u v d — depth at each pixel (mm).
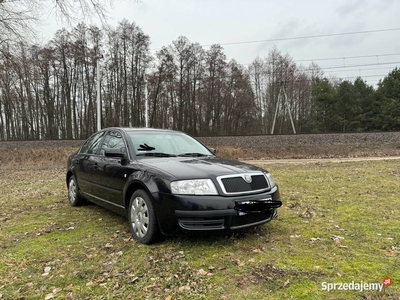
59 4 14531
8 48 16172
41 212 5953
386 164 13156
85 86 51531
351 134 22125
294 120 59875
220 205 3605
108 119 51000
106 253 3770
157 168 4027
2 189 9141
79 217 5492
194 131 55094
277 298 2662
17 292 2891
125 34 49594
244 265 3322
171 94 54781
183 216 3596
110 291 2873
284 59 59469
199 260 3471
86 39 47906
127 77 50969
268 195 3992
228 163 4402
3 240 4328
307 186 8164
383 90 52875
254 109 59594
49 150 19188
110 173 4836
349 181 8766
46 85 48969
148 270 3266
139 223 4105
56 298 2775
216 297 2711
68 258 3646
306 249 3752
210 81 55062
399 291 2742
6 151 19094
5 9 15359
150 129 5492
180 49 53469
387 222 4805
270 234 4309
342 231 4414
